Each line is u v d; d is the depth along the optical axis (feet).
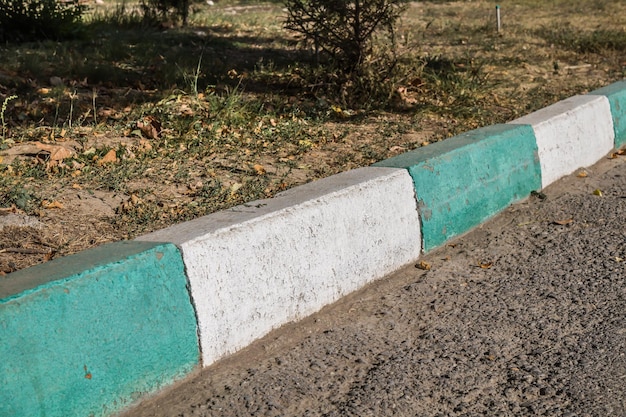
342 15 28.96
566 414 11.46
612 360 12.96
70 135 22.86
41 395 10.34
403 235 16.94
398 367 12.81
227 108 25.57
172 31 44.14
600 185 22.62
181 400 11.90
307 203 14.75
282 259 14.05
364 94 28.86
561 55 40.70
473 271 16.80
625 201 20.97
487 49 41.70
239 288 13.21
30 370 10.23
